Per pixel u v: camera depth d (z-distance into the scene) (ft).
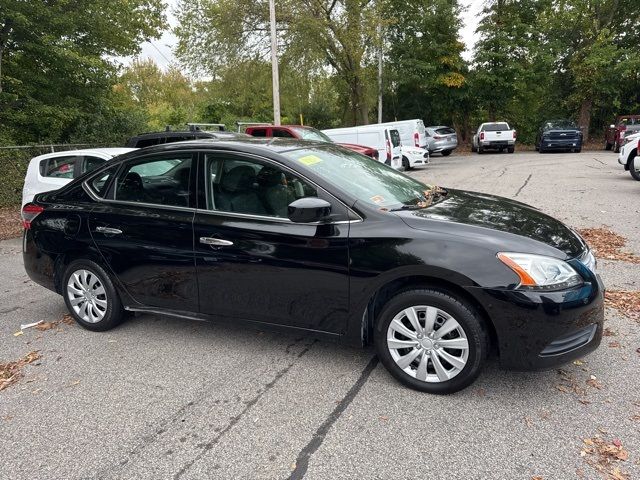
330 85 87.97
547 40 92.89
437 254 10.23
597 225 25.48
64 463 8.98
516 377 11.27
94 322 14.65
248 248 11.91
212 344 13.65
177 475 8.55
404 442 9.18
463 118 105.50
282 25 73.46
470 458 8.68
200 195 12.78
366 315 11.45
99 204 14.25
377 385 11.19
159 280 13.34
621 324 13.76
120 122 53.01
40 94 46.78
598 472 8.21
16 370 12.55
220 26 73.41
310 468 8.59
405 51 94.68
